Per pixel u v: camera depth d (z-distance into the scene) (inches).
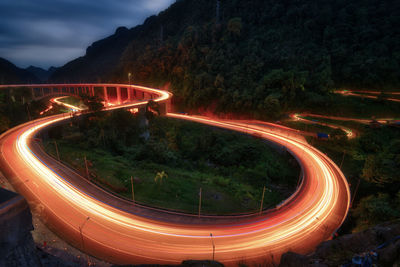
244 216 1875.0
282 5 6811.0
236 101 5403.5
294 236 1525.6
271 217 1775.3
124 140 3639.3
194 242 1387.8
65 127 3430.1
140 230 1453.0
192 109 6328.7
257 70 5821.9
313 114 4756.4
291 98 4884.4
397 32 5467.5
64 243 1253.7
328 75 5078.7
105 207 1667.1
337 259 419.2
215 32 7214.6
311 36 6151.6
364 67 5187.0
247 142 3777.1
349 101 4717.0
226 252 1323.8
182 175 2623.0
